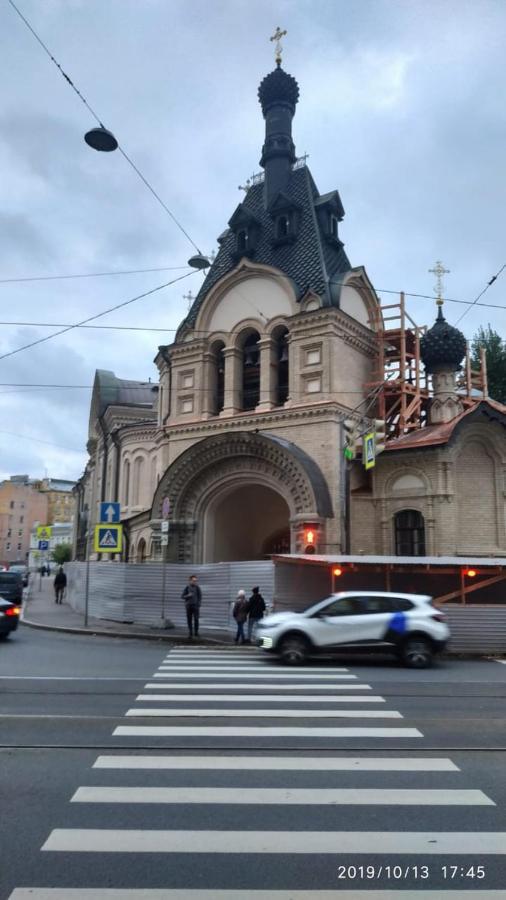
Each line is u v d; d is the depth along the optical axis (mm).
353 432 21719
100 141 13141
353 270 26656
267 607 20125
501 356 40875
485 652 17625
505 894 4391
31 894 4293
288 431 24641
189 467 25609
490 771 6980
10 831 5312
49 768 6957
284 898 4293
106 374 47500
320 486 22703
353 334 25859
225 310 27609
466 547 22375
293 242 27391
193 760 7273
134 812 5730
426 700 10648
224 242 29906
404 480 23516
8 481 112812
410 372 29812
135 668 13695
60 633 21031
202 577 22172
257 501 27984
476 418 22938
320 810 5816
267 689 11484
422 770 6988
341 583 19391
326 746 7867
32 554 78250
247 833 5293
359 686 11930
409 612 14922
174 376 28438
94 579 25578
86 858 4828
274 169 29828
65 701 10203
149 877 4547
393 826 5473
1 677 12312
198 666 14203
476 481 23078
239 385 26969
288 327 25422
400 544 23375
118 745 7820
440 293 28453
